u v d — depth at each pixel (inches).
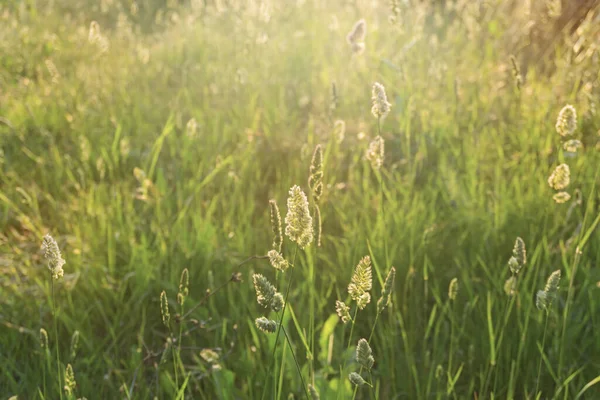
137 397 89.9
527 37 193.5
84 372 98.3
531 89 174.6
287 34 261.6
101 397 93.9
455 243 120.1
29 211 146.3
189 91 204.7
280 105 184.1
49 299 110.7
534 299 100.2
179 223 125.2
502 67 192.5
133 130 182.7
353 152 152.9
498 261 110.3
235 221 136.3
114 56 242.1
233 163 154.2
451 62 207.3
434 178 147.6
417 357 99.2
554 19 187.0
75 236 130.8
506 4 213.3
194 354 97.1
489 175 146.6
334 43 241.0
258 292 63.8
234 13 271.3
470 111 173.6
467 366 96.1
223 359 97.8
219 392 88.6
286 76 212.2
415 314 104.0
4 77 229.5
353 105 186.4
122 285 115.3
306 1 296.8
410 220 122.1
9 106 197.2
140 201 145.4
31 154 164.4
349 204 136.5
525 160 139.9
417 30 210.8
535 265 110.4
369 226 121.0
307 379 85.7
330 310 108.1
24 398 94.3
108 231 122.0
